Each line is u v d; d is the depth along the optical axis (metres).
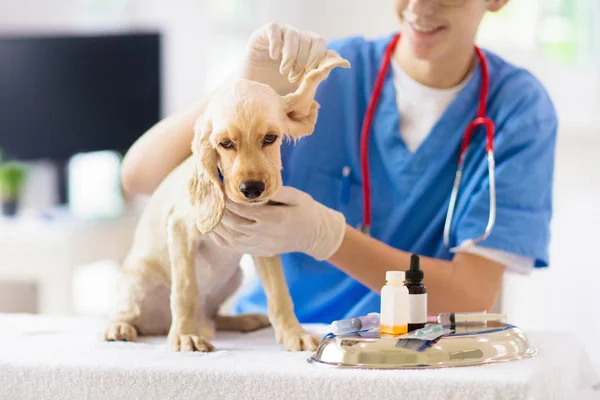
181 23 3.34
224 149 0.98
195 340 1.05
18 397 0.97
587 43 3.01
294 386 0.89
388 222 1.51
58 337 1.16
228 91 1.00
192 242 1.08
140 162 1.36
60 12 3.31
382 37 1.62
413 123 1.52
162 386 0.93
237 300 1.70
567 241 2.78
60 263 2.57
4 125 2.95
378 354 0.92
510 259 1.38
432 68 1.48
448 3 1.36
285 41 1.07
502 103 1.47
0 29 3.24
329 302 1.52
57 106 2.95
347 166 1.54
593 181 2.76
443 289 1.33
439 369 0.89
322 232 1.17
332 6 3.22
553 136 1.49
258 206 1.09
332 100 1.55
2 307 2.89
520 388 0.83
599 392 1.16
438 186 1.50
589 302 2.74
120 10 3.40
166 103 3.24
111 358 0.99
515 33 3.05
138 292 1.17
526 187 1.40
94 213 3.04
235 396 0.91
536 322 2.78
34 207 3.22
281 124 1.00
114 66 2.95
